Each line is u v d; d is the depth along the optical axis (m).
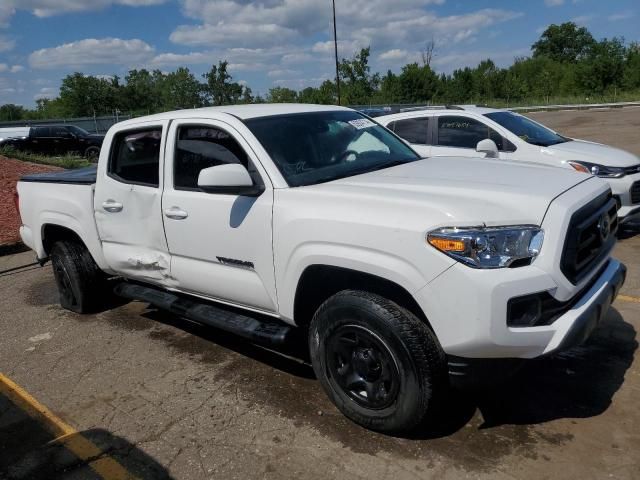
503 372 2.87
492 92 54.62
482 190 3.07
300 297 3.44
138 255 4.50
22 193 5.79
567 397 3.48
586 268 3.08
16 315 5.78
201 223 3.85
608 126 23.55
